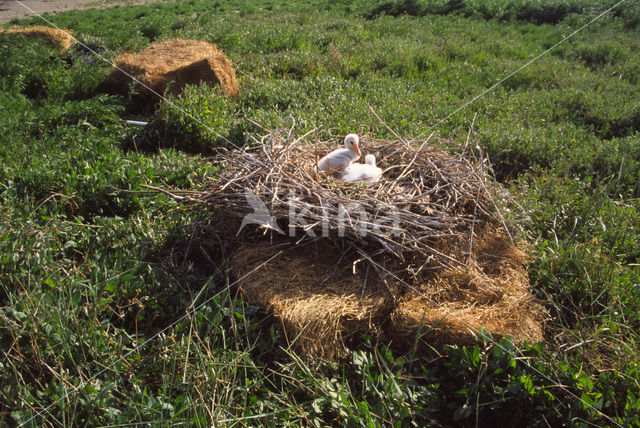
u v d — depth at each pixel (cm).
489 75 1112
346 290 375
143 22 1703
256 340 349
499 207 455
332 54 1175
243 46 1312
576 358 337
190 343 338
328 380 333
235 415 306
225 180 419
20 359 312
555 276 416
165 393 303
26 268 379
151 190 522
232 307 354
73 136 685
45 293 357
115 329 348
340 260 393
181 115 712
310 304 357
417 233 392
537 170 635
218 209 418
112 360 321
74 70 988
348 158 468
